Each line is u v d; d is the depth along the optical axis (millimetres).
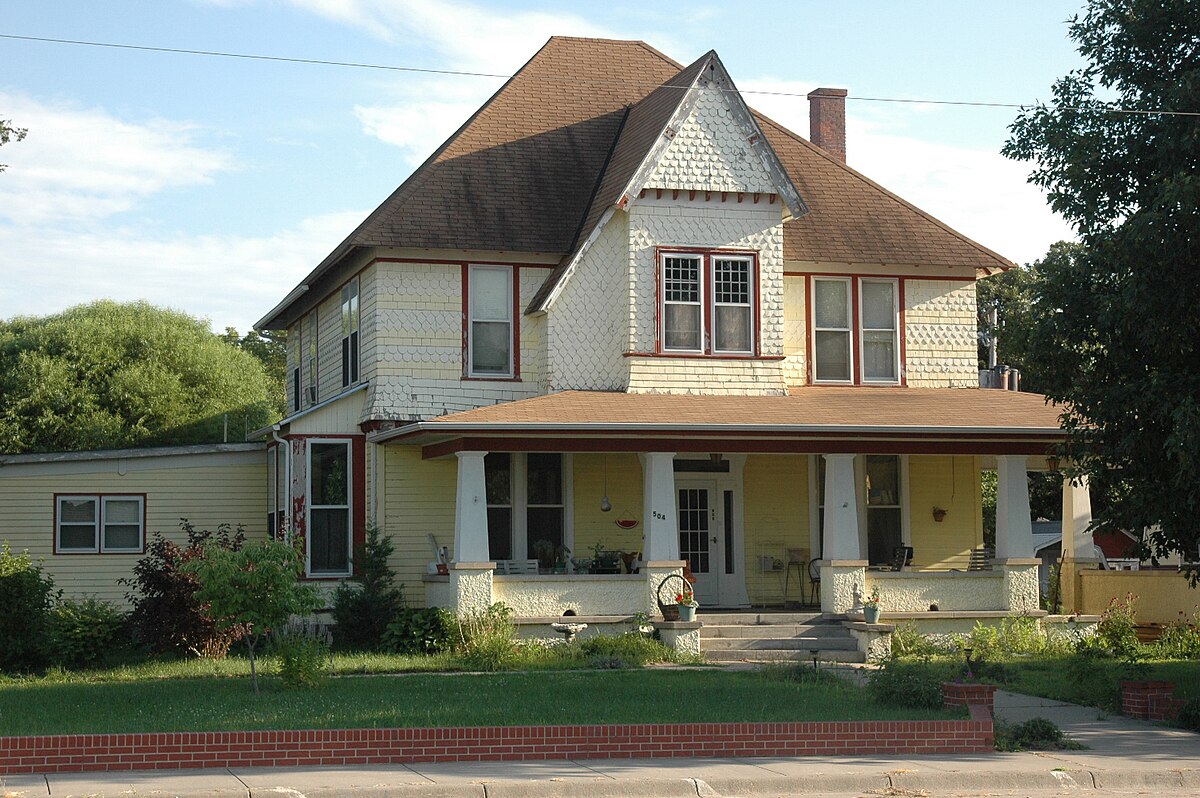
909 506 28953
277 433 27172
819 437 24750
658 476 24344
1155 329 18016
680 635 23344
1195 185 17172
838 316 28812
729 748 14617
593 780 12859
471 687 18766
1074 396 19344
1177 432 17000
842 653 23734
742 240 26953
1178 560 31594
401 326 26422
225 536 24641
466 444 23562
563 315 26469
